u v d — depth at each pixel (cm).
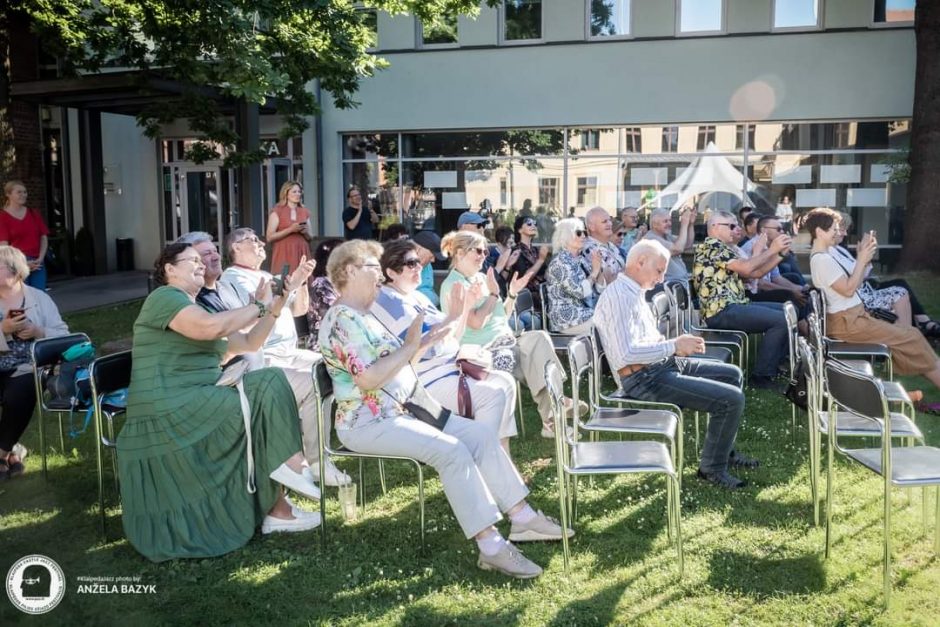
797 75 1380
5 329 471
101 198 1723
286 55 1071
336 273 379
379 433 369
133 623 322
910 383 673
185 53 984
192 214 1833
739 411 445
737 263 664
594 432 465
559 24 1451
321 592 344
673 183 1458
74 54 1162
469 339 511
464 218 697
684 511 421
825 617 316
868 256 597
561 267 643
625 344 441
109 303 1258
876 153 1388
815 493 400
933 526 396
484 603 332
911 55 1343
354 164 1584
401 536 398
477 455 384
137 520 380
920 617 314
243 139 1319
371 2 1156
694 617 317
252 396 387
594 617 318
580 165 1491
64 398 468
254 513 393
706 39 1402
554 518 417
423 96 1522
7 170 934
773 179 1425
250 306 385
